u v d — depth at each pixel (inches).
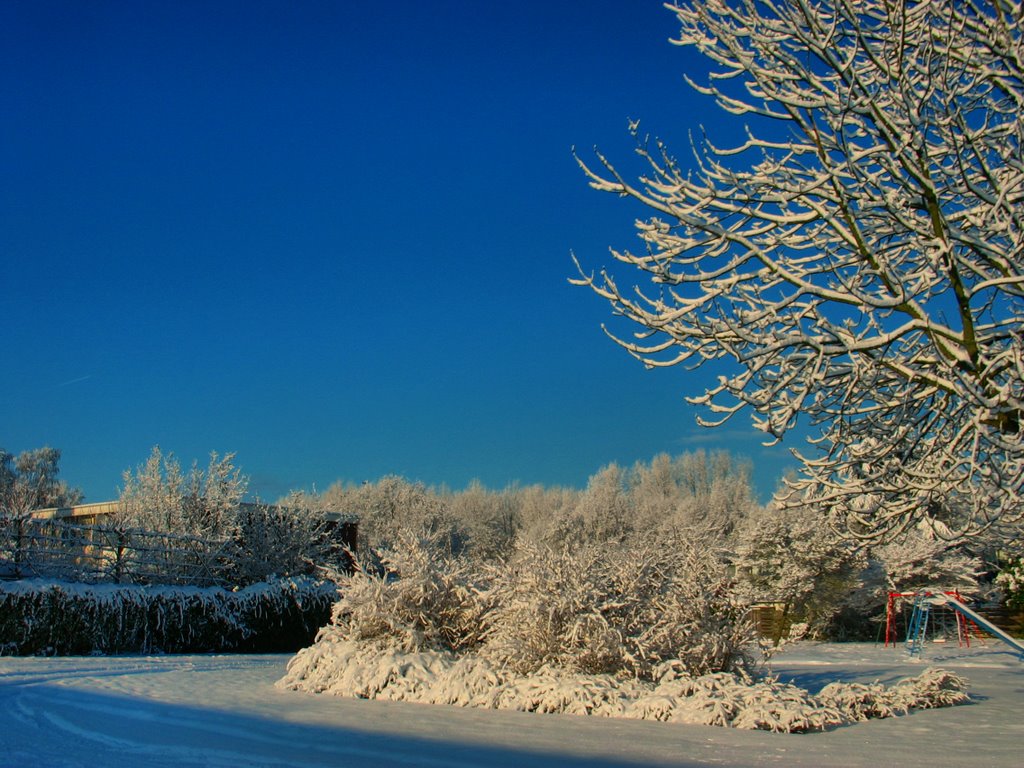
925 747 273.9
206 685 416.8
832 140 273.1
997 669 679.7
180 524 872.9
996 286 278.8
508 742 271.3
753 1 287.9
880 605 1129.4
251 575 874.8
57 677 436.1
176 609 676.1
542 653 382.3
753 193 293.6
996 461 287.0
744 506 2534.5
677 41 317.1
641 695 346.3
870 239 307.0
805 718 309.1
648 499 2640.3
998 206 268.8
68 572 668.1
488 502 2780.5
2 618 570.6
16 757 232.4
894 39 282.8
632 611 384.8
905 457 306.3
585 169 293.6
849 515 323.9
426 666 392.8
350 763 233.1
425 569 436.5
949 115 283.3
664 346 284.4
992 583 1176.2
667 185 300.4
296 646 749.9
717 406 278.2
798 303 299.0
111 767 220.5
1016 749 270.8
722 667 390.0
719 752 258.1
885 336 266.2
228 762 230.5
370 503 2369.6
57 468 2348.7
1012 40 276.7
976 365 266.7
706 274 280.1
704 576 398.3
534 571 388.8
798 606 1085.1
